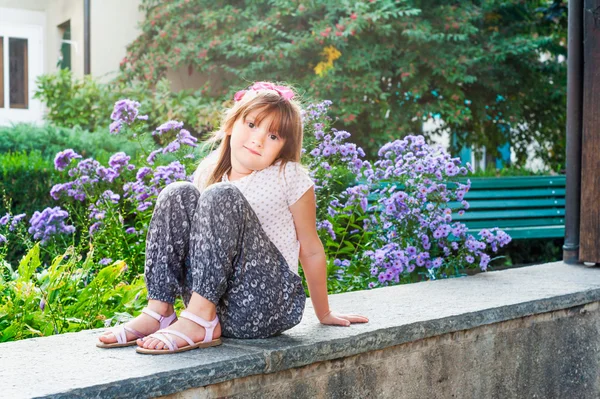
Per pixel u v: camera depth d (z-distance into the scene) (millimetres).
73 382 1804
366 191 3953
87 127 8055
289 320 2301
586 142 3926
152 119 7789
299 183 2314
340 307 2803
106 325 2822
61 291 3082
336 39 7223
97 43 9016
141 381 1847
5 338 2770
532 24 8758
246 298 2201
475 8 8258
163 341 2090
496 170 7984
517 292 3166
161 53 8172
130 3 8953
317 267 2377
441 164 3873
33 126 6188
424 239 3805
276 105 2270
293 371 2230
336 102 7527
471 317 2736
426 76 7836
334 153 3957
